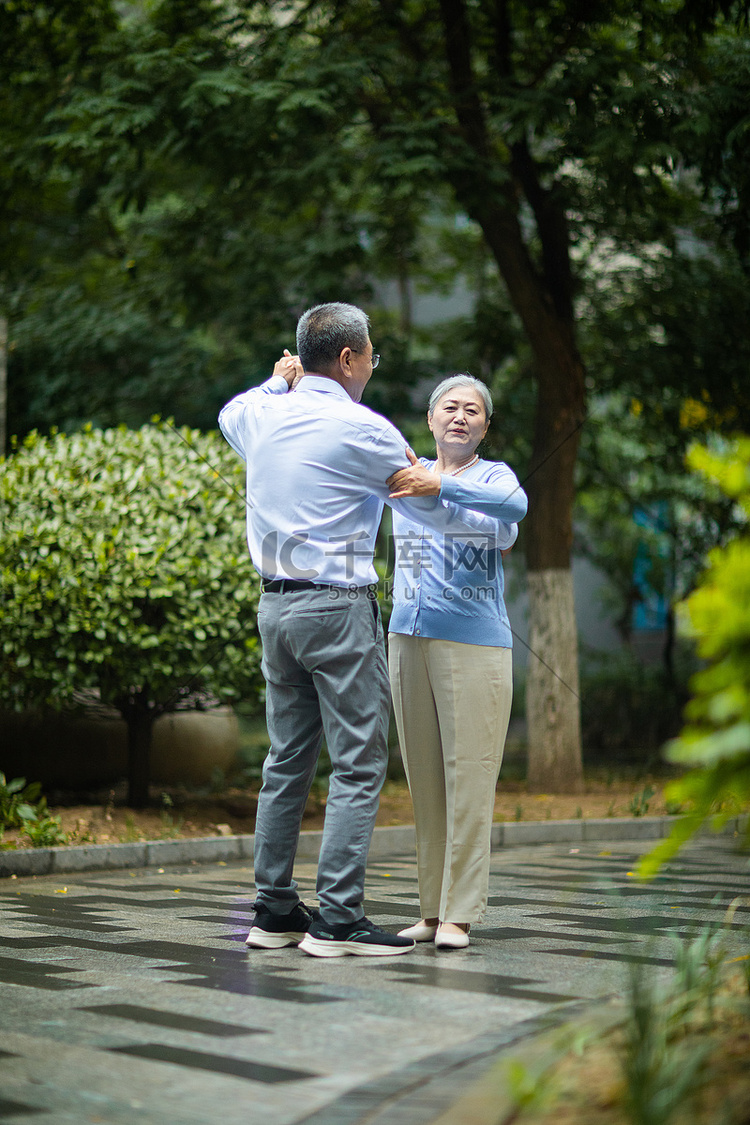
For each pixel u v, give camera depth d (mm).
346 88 12742
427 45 15242
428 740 5945
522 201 17234
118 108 12516
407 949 5531
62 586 10094
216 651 10633
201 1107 3361
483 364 18781
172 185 17078
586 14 13055
